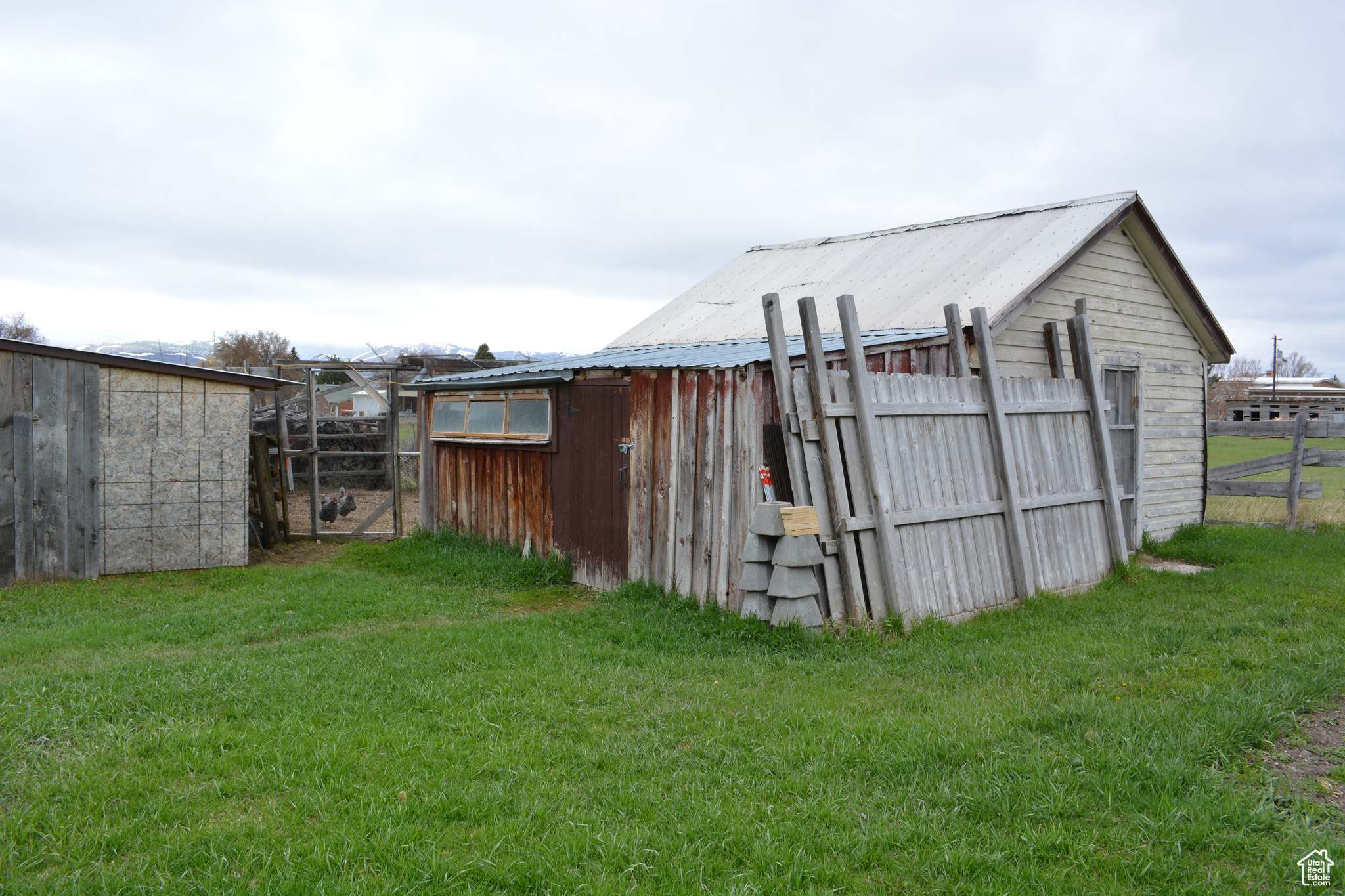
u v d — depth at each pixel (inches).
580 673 229.9
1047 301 415.8
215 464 431.8
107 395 406.9
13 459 386.6
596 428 371.9
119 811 146.0
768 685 221.3
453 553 435.5
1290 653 229.0
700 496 314.7
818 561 265.7
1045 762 159.8
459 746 175.8
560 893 121.9
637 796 151.9
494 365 906.1
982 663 235.3
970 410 323.0
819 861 130.6
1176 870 125.6
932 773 158.9
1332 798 147.0
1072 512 361.7
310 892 121.0
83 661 252.1
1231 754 162.7
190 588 380.2
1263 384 2960.1
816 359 277.9
